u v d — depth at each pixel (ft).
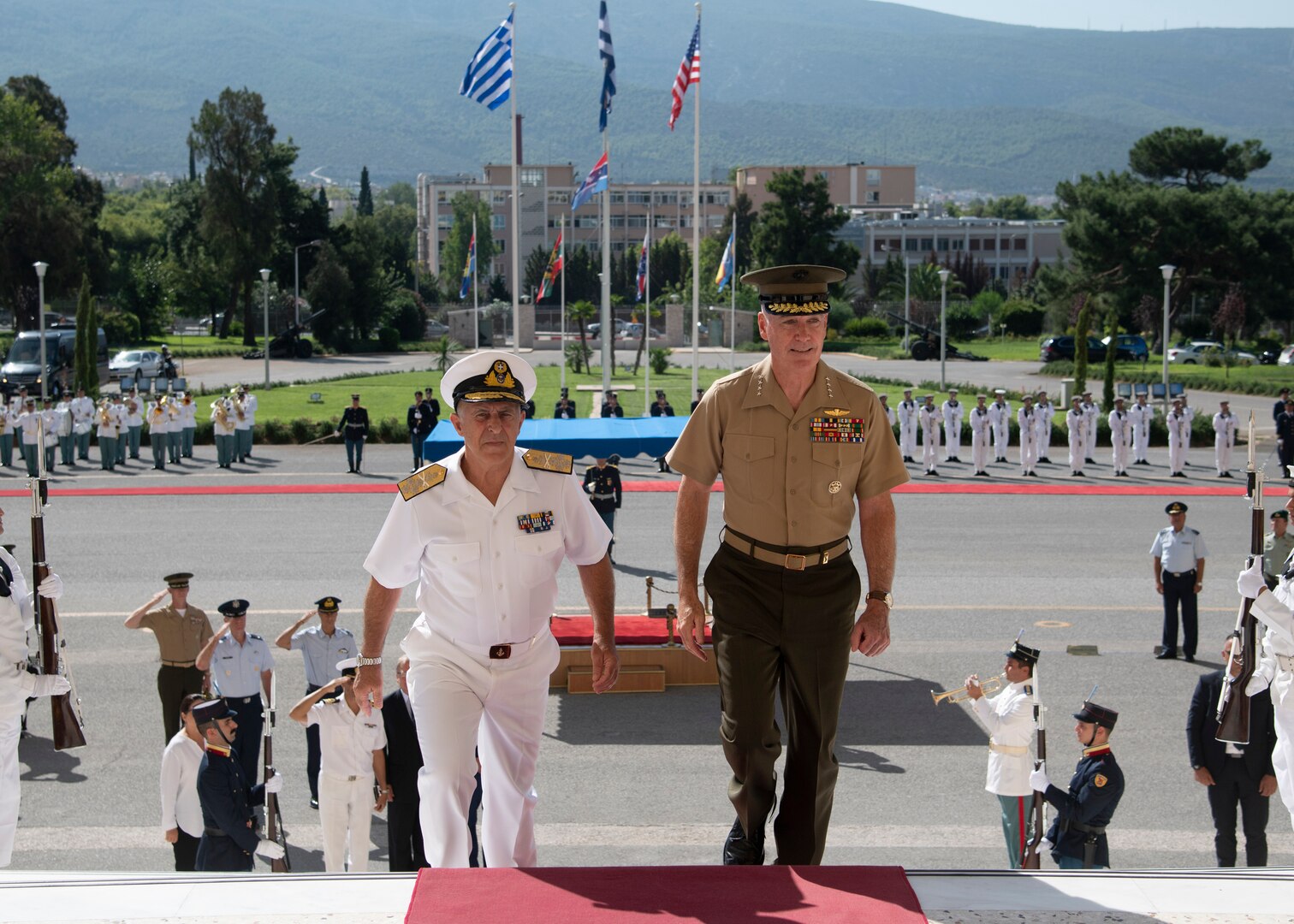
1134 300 257.55
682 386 196.54
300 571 68.80
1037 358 272.31
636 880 13.09
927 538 79.36
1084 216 259.60
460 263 476.13
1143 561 72.43
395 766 30.94
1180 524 52.21
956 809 37.19
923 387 191.52
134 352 202.59
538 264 396.98
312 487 99.04
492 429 15.52
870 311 347.77
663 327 335.67
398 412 153.17
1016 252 518.78
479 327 327.88
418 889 12.84
